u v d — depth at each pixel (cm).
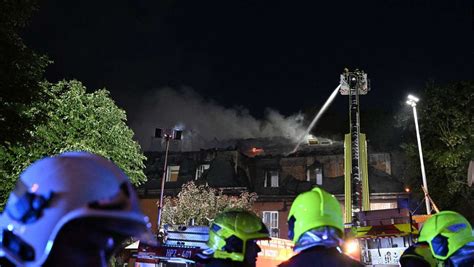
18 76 1138
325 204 296
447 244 367
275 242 1554
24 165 2050
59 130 2273
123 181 146
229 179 3366
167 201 3130
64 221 129
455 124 2494
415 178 2803
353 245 995
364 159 1909
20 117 1177
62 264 132
